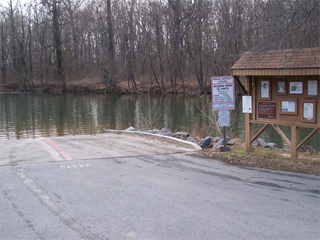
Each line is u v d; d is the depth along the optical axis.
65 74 52.25
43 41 54.28
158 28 44.53
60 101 36.00
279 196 5.27
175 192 5.45
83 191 5.48
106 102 34.28
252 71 7.94
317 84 7.34
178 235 3.94
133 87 46.78
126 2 48.66
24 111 26.89
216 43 36.03
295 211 4.66
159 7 44.66
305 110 7.57
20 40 58.41
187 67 47.62
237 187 5.73
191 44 44.88
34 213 4.58
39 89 53.84
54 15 49.06
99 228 4.13
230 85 8.78
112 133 14.40
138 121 21.03
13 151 9.20
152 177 6.33
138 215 4.51
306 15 7.68
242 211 4.65
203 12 37.09
